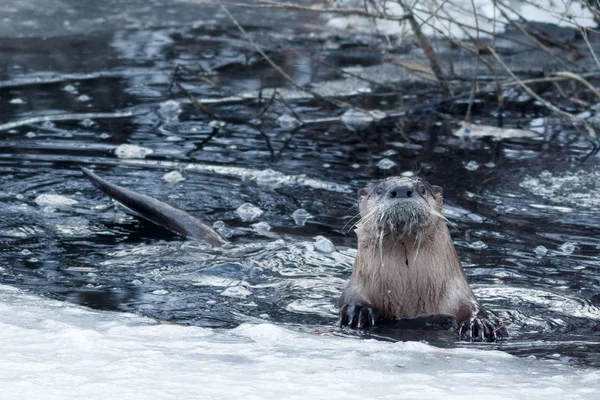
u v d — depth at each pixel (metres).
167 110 22.73
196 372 7.76
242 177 17.62
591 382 8.10
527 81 22.81
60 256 13.52
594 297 12.08
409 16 23.05
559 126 21.94
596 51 28.44
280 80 26.28
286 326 10.84
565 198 16.55
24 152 18.88
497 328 10.68
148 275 12.79
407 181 11.34
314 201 16.34
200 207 15.99
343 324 11.03
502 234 14.63
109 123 21.42
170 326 9.66
